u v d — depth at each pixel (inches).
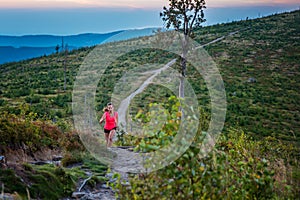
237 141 345.1
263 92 2293.3
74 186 256.4
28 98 1818.4
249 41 3865.7
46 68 3122.5
